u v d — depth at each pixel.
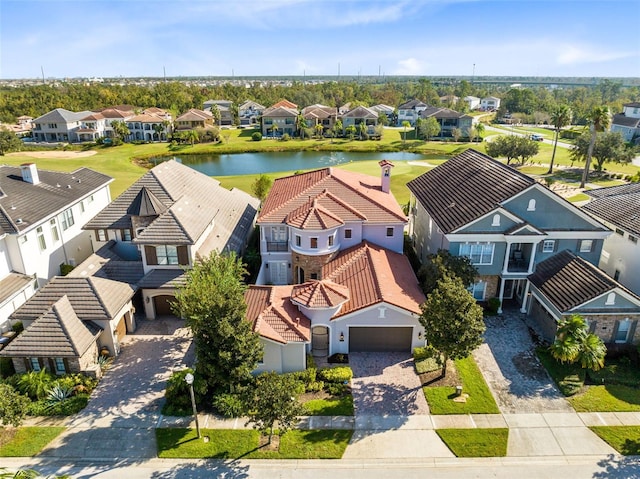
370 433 23.25
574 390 26.03
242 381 25.80
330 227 33.97
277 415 20.66
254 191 58.97
